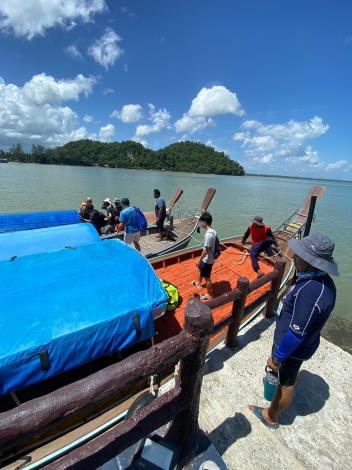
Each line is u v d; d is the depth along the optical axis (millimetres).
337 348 3680
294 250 1953
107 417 2844
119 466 1689
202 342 1555
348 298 9531
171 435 1888
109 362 3609
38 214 8414
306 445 2451
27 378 2432
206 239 5039
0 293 2943
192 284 6008
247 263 7262
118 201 11906
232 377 3146
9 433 1004
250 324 4152
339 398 2943
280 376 2297
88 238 5445
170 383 3176
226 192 45938
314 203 6664
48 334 2541
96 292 3137
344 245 16250
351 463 2324
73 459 1310
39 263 3668
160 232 10914
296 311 1908
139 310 3031
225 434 2506
